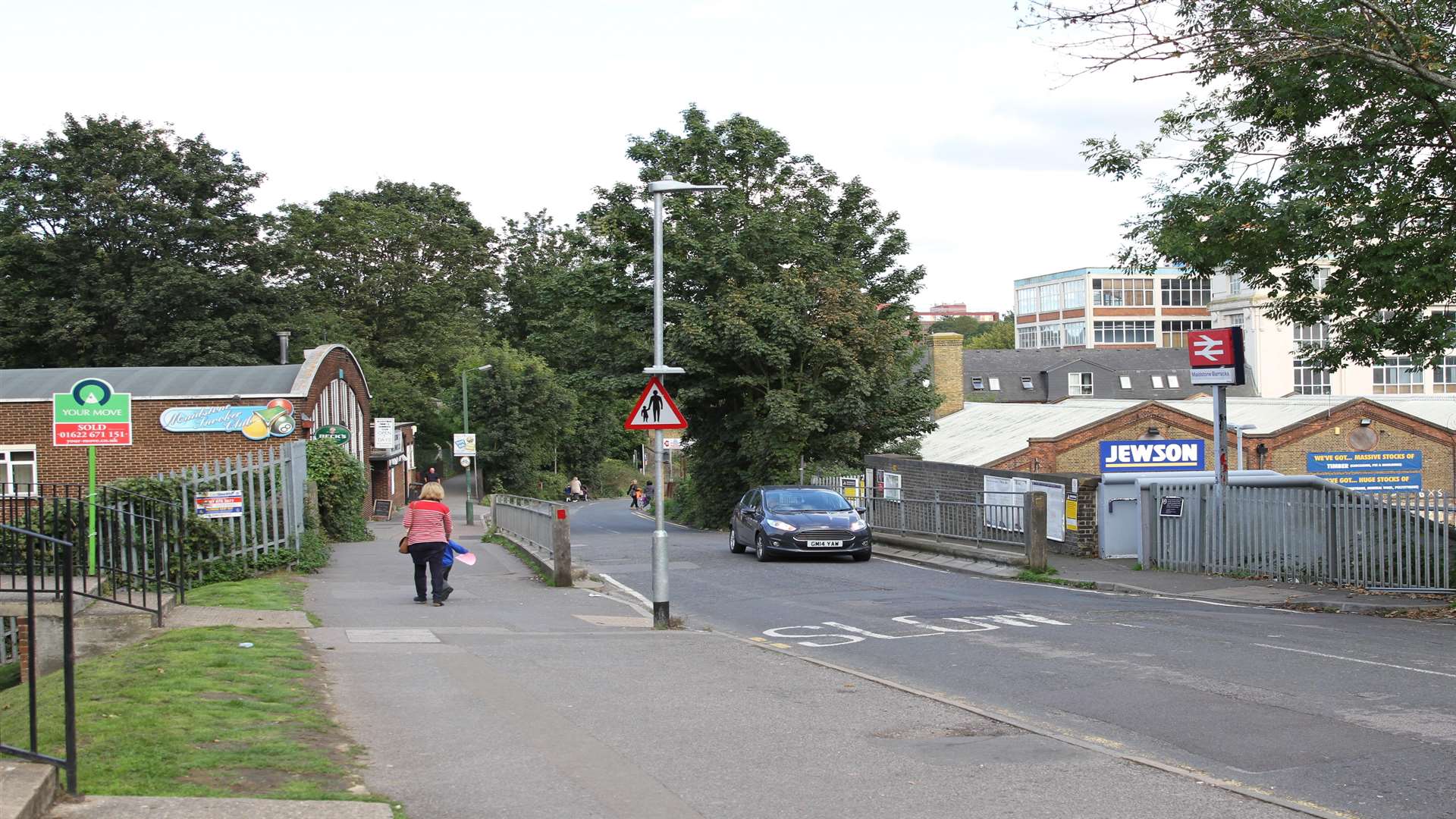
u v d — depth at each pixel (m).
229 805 5.74
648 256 39.97
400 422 67.06
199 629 11.91
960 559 23.27
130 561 15.84
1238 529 18.78
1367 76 14.76
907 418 40.62
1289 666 10.50
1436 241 14.63
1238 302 84.31
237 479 18.31
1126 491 22.09
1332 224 15.34
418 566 15.69
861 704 8.97
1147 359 91.62
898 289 45.59
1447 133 14.99
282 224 60.59
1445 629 13.11
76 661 11.53
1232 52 13.15
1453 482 39.53
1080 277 116.38
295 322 59.03
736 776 6.87
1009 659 11.33
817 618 15.05
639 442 102.31
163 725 7.29
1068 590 18.17
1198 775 6.80
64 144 53.81
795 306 38.12
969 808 6.21
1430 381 80.19
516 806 6.22
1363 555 16.80
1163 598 16.98
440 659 10.84
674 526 46.84
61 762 5.81
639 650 11.71
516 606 15.84
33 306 51.66
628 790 6.55
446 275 76.62
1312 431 38.72
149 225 52.78
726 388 39.19
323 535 26.34
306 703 8.48
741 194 41.59
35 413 37.31
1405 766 7.00
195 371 39.56
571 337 44.31
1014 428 43.72
